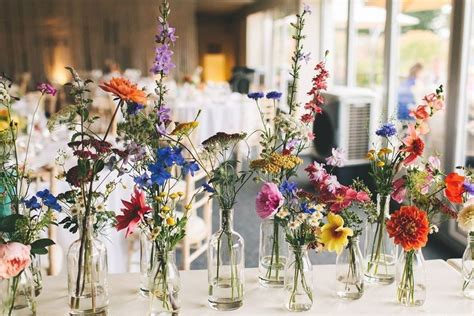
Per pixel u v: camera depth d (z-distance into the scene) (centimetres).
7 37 1025
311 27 663
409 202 134
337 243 121
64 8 1040
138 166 121
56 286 142
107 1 1055
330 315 125
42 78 1041
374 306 130
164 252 120
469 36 354
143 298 134
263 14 941
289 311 127
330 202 124
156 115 117
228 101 606
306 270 126
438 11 401
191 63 1134
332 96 560
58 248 234
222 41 1252
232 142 122
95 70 1064
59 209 120
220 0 1039
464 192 127
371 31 550
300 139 132
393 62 466
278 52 846
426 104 129
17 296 120
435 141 389
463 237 350
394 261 142
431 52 414
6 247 104
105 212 123
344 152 135
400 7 462
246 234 387
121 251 268
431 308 130
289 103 139
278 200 117
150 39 1075
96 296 121
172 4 1105
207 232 292
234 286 127
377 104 546
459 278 147
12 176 122
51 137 352
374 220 140
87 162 114
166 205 118
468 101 362
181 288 139
